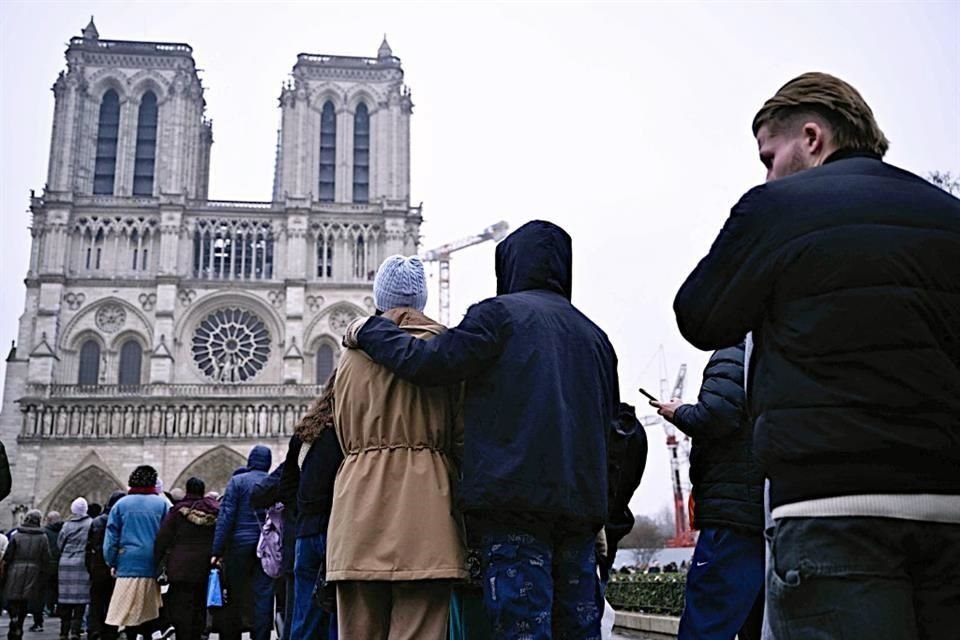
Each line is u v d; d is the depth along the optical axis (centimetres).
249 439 9562
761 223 520
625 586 2966
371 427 848
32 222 9956
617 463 979
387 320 853
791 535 480
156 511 1995
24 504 9050
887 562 457
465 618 930
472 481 771
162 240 10075
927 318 478
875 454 463
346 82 11044
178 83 10575
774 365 505
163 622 2220
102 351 9750
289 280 10112
